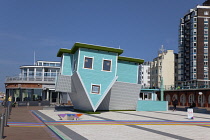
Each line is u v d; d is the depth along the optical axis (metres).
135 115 23.22
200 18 92.88
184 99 60.56
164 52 96.62
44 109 31.61
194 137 10.68
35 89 49.03
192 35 93.56
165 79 93.19
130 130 12.73
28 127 13.76
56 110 29.55
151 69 99.94
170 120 18.78
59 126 14.08
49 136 10.73
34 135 10.88
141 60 29.59
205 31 92.31
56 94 50.75
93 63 24.81
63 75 26.41
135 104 29.59
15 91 49.22
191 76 91.56
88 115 22.53
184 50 96.50
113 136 10.77
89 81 24.47
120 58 28.77
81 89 24.56
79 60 24.33
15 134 10.99
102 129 13.03
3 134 10.42
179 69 96.25
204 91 52.03
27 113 24.62
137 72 29.91
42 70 51.03
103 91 24.95
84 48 24.56
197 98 54.47
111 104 28.50
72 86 26.83
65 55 27.72
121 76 29.06
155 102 31.34
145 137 10.55
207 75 90.50
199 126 15.09
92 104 24.36
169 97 67.75
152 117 21.30
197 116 24.14
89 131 12.24
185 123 16.81
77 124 15.23
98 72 24.92
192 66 91.88
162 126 14.79
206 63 91.06
